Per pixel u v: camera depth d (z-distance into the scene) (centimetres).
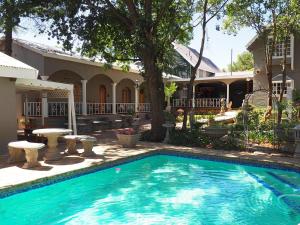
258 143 1296
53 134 994
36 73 1124
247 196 787
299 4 1627
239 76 2980
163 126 1473
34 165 897
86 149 1091
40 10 1492
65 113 1991
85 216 653
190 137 1418
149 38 1481
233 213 680
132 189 836
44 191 789
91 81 2481
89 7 1566
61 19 1546
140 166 1093
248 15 1820
